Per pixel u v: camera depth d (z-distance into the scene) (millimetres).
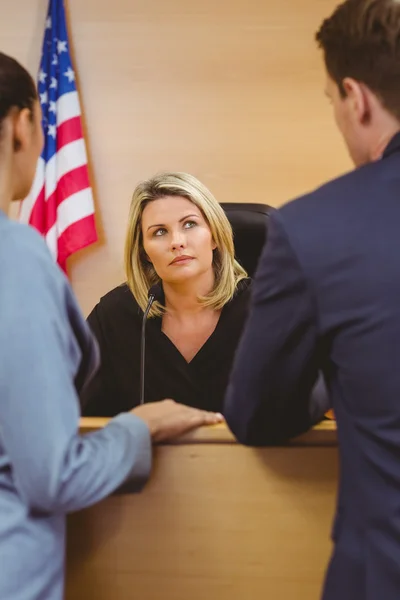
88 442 848
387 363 798
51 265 811
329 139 3314
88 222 3168
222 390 1642
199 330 1676
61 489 769
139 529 1045
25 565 799
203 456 1033
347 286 813
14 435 751
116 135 3330
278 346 862
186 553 1043
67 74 3188
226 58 3279
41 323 762
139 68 3295
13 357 750
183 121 3318
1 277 774
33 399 746
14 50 3281
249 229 2012
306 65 3275
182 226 1615
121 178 3346
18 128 891
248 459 1031
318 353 869
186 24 3264
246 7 3250
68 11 3268
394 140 869
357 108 893
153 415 998
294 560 1039
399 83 855
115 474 852
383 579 792
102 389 1724
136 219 1664
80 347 911
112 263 3369
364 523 825
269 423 932
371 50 859
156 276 1714
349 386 831
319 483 1026
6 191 885
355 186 858
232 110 3309
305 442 1021
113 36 3277
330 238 826
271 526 1036
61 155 3168
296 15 3248
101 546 1051
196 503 1037
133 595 1054
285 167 3334
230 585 1044
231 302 1671
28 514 810
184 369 1651
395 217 824
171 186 1616
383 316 799
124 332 1726
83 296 3379
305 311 839
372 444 815
